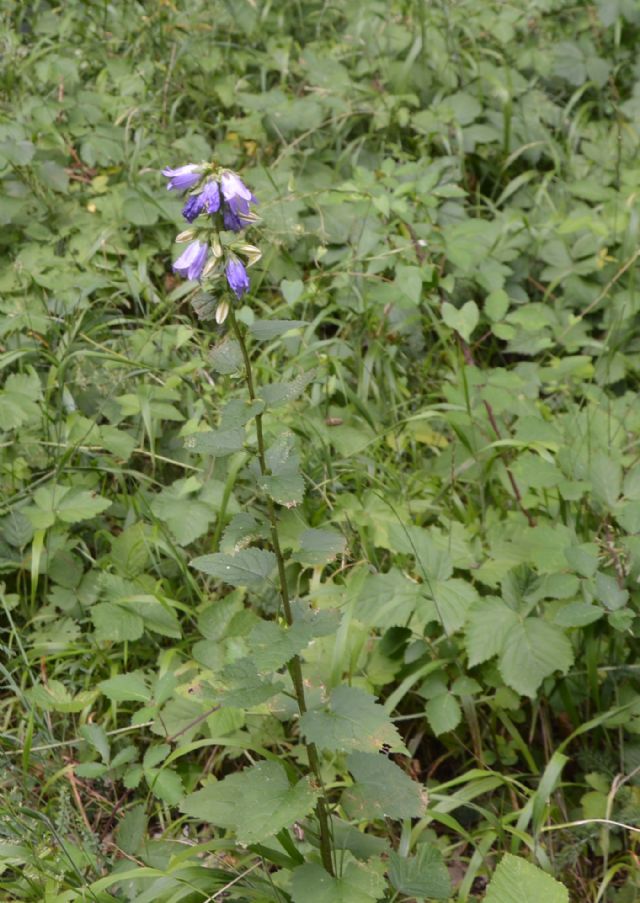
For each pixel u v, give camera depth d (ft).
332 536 5.36
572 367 8.33
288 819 5.19
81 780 6.57
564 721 6.92
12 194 9.18
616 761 6.70
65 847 5.96
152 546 7.44
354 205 9.07
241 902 5.92
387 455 8.10
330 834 5.65
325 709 5.32
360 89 10.62
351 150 10.44
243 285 4.98
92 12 11.80
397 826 6.50
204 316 5.04
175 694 6.64
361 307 8.64
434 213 9.53
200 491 7.45
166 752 6.18
